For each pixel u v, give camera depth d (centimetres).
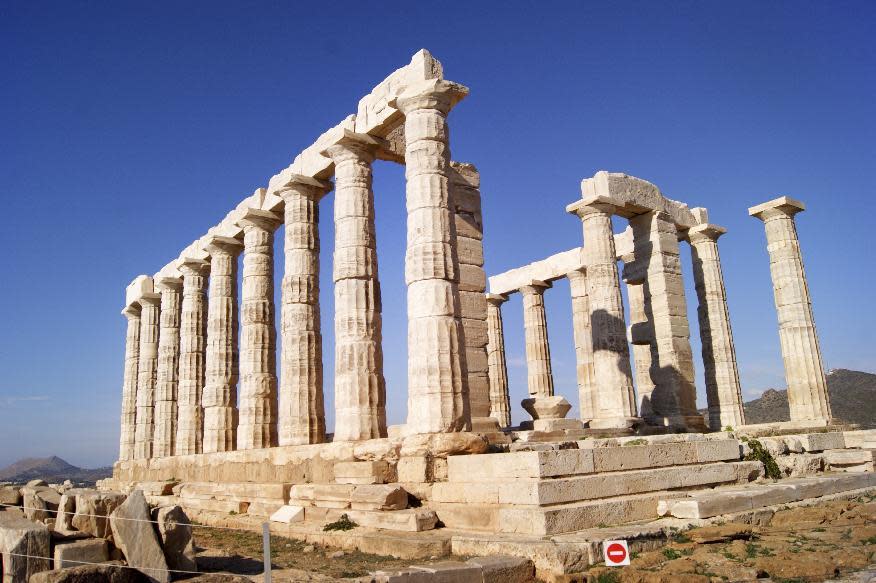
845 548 1002
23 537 849
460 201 1939
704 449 1441
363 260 1809
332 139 1859
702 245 2598
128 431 3478
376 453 1466
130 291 3528
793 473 1622
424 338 1455
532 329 3266
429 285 1479
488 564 934
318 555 1198
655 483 1262
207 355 2602
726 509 1209
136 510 905
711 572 898
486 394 1842
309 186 2162
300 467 1755
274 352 2364
